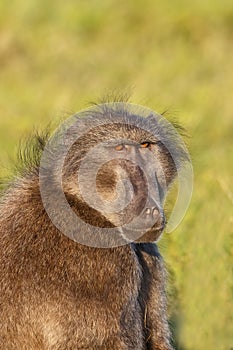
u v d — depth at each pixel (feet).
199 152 91.30
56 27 162.91
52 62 150.92
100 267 51.78
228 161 89.04
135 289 53.21
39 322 51.67
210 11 164.25
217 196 76.28
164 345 56.65
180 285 68.95
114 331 52.03
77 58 152.05
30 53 154.81
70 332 51.34
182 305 68.49
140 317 54.70
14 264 52.26
